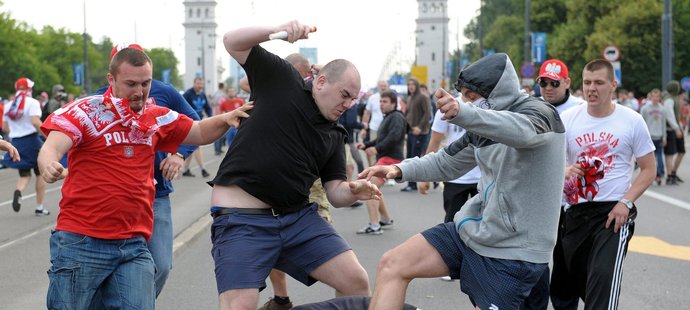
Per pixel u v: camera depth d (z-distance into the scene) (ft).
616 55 83.82
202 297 22.67
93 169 13.62
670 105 52.70
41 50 324.19
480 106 13.26
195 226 34.17
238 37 13.92
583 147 17.40
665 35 88.12
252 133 14.32
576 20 199.21
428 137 52.13
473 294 13.62
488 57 13.25
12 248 30.17
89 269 13.58
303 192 14.64
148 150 14.11
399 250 13.87
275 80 14.42
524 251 13.16
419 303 21.85
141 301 13.89
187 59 474.08
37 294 22.94
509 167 13.16
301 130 14.37
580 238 17.24
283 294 20.48
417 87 51.98
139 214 14.02
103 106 13.55
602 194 17.01
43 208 40.37
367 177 14.34
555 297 18.24
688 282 24.48
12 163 38.73
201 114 62.44
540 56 120.67
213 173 62.85
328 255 14.76
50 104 62.69
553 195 13.20
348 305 13.69
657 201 44.57
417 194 48.88
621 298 22.44
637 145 16.98
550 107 13.16
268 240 14.38
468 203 14.03
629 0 186.80
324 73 14.35
